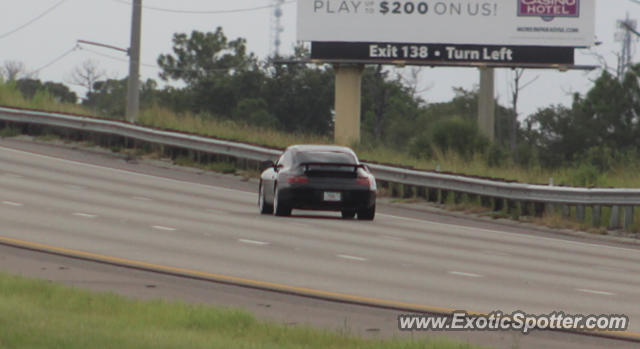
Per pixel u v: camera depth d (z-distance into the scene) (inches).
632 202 3031.5
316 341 1090.1
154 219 2534.5
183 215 2682.1
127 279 1567.4
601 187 3405.5
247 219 2691.9
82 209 2650.1
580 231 3048.7
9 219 2322.8
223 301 1413.6
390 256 2095.2
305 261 1921.8
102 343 978.7
